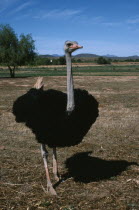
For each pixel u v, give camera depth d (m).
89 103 6.43
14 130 10.43
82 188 6.23
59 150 8.41
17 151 8.29
